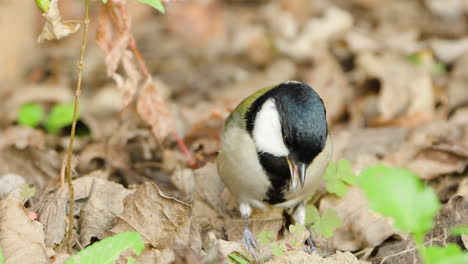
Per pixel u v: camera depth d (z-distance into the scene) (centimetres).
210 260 614
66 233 750
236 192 824
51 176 977
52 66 1530
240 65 1575
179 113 1203
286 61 1541
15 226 695
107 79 1481
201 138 1077
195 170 928
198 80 1501
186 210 728
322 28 1614
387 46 1494
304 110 724
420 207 451
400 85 1300
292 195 800
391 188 451
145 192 741
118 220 738
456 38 1573
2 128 1281
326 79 1347
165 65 1562
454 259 484
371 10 1747
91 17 1669
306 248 801
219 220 870
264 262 743
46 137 1170
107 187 822
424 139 1079
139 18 1744
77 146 1144
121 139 1069
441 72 1418
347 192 863
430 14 1692
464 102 1264
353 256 730
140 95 962
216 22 1742
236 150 779
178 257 620
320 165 776
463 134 1109
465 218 775
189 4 1775
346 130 1175
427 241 776
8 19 1594
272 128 753
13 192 841
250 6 1842
